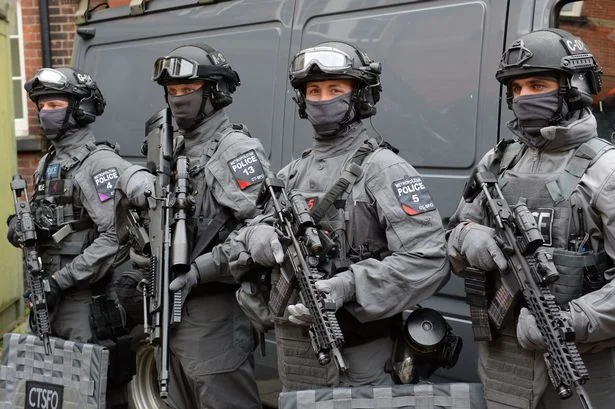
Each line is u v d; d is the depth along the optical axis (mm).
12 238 4953
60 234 4855
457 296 4246
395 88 4613
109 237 4742
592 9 4164
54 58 10641
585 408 2844
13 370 4754
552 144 3180
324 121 3510
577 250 3092
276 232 3426
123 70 6328
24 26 10625
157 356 3975
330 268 3412
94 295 4820
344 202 3459
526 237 3025
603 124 4191
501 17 4180
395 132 4598
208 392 4145
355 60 3500
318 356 3221
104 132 6430
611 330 2969
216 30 5656
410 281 3307
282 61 5188
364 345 3428
